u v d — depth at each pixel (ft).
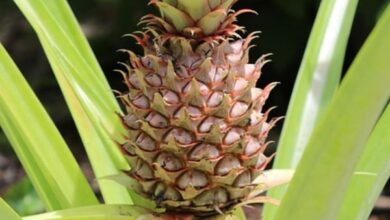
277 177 3.98
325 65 4.58
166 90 3.78
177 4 3.77
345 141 3.51
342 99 3.48
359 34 9.65
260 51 9.88
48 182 4.30
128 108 3.88
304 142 4.48
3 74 4.15
